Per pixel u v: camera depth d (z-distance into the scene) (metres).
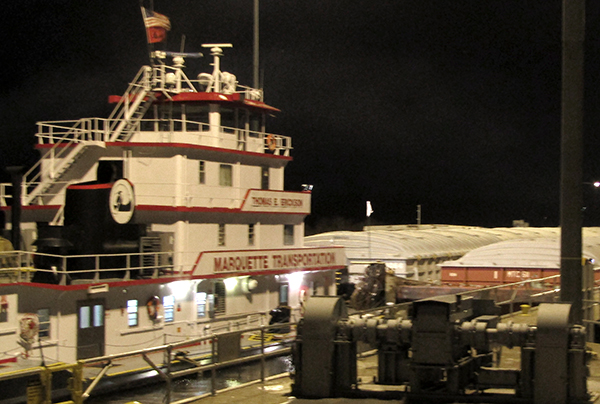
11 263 24.48
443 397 10.43
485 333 10.32
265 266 31.41
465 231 62.22
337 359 11.08
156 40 31.83
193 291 28.16
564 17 12.79
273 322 31.55
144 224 27.41
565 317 9.94
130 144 29.20
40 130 31.27
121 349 25.17
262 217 32.84
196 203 29.45
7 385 19.83
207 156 30.14
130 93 33.06
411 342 10.79
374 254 48.25
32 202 30.69
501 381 10.59
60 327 23.38
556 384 9.83
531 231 67.88
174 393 23.38
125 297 25.53
